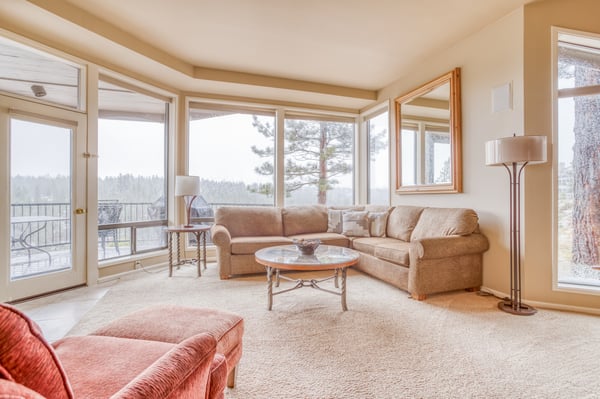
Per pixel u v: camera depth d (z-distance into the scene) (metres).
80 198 3.18
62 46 3.01
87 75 3.24
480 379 1.52
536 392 1.43
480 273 2.96
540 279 2.58
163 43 3.34
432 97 3.66
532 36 2.60
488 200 2.93
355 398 1.37
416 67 3.97
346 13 2.79
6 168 2.64
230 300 2.72
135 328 1.21
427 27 3.02
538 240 2.58
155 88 4.00
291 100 4.85
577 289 2.51
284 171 4.95
